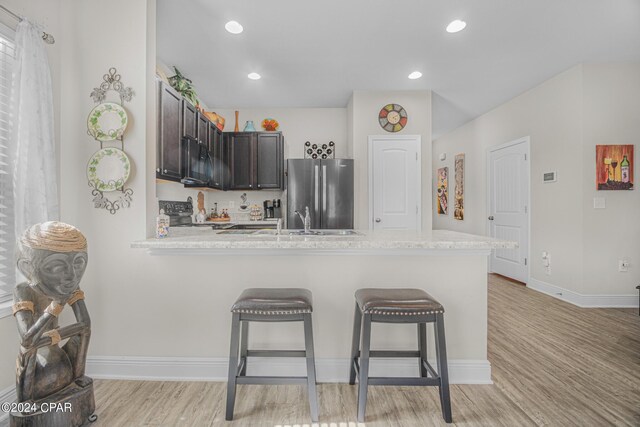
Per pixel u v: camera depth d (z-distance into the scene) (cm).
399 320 160
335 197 419
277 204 471
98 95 203
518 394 187
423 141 429
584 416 167
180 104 282
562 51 316
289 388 196
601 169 340
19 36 168
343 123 488
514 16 258
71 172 203
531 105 414
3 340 170
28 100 168
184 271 204
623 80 339
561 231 371
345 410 173
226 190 447
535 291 408
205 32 279
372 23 267
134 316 204
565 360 228
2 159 174
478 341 203
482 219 525
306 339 162
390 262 204
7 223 176
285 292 174
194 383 199
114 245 203
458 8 248
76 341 159
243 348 183
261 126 466
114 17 203
